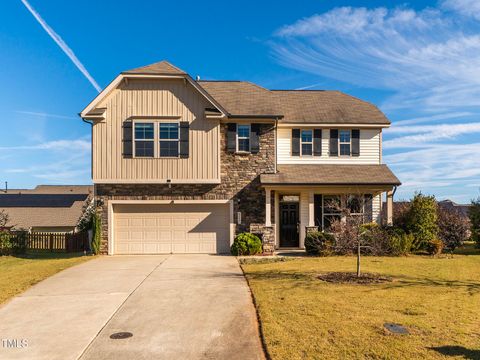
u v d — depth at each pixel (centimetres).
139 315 802
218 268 1359
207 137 1811
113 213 1811
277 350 597
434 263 1444
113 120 1788
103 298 938
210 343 649
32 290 1028
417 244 1742
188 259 1606
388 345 609
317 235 1733
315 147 2069
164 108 1802
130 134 1786
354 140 2078
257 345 638
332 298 887
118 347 638
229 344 643
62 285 1086
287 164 2042
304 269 1296
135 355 606
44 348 638
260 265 1417
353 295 915
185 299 917
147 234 1823
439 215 1944
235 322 748
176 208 1839
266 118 1864
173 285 1070
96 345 648
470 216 2020
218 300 904
